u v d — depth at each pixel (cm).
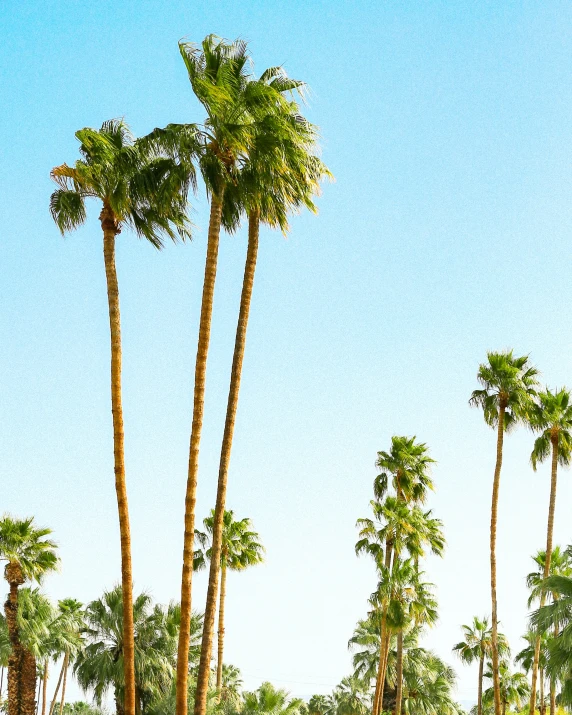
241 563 4928
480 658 6331
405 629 4294
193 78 2019
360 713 5984
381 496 4850
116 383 2036
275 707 3728
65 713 6800
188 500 1920
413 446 4894
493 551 4175
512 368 4156
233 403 2086
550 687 2680
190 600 1894
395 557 4572
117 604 3784
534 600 4428
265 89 1950
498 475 4216
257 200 2020
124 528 1983
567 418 4359
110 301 2081
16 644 3903
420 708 5456
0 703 3950
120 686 3691
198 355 1978
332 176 2086
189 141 1984
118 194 2034
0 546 3831
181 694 1856
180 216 2180
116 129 2159
